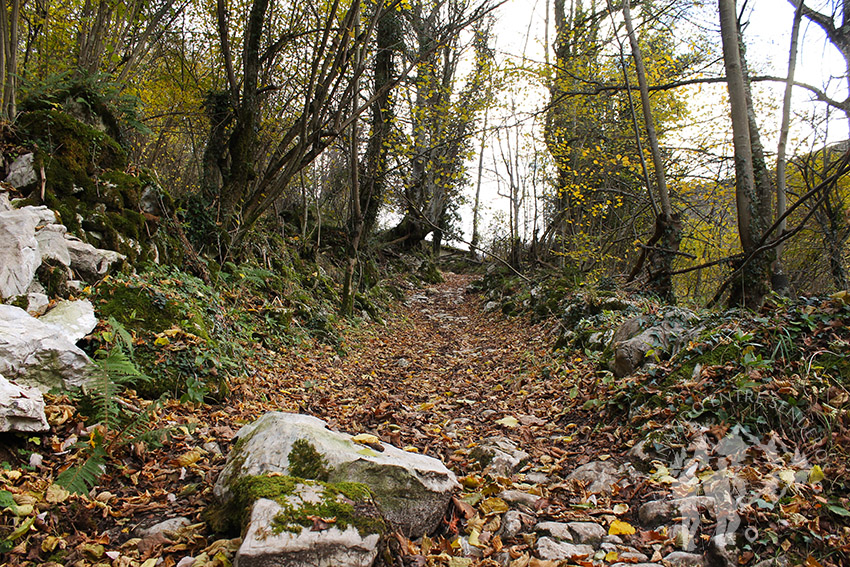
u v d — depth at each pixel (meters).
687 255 8.81
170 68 11.05
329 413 5.20
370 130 14.16
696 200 13.30
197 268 7.22
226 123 9.93
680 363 4.41
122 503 2.88
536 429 4.74
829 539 2.35
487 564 2.54
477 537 2.78
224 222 8.70
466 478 3.49
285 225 13.05
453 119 13.87
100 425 3.34
